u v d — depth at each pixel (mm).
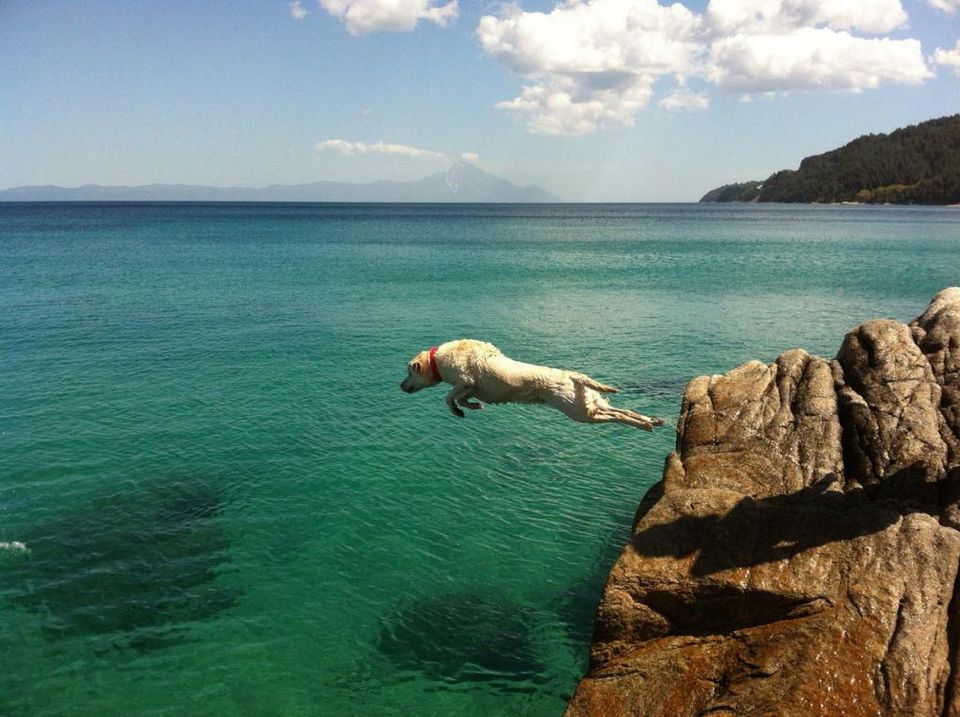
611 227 131625
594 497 15195
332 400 20828
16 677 9758
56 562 12422
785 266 59531
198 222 128500
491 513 14469
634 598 8336
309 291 42062
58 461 16281
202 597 11641
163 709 9320
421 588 12055
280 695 9656
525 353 27062
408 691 9820
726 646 7664
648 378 23734
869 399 10938
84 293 39656
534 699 9734
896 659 6887
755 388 11773
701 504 9047
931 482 9430
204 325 31281
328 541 13359
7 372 23016
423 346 27875
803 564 7992
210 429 18391
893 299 41125
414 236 97938
